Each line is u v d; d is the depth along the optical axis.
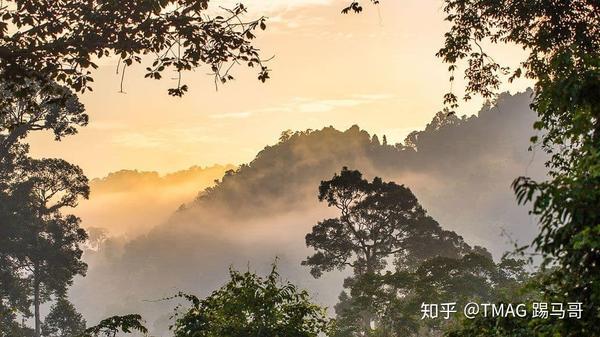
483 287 41.16
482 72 18.91
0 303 56.72
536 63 16.98
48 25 14.05
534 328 8.26
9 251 60.16
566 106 7.90
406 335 36.25
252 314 15.71
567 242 7.21
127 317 14.81
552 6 16.25
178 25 13.91
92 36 13.80
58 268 62.53
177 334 15.29
